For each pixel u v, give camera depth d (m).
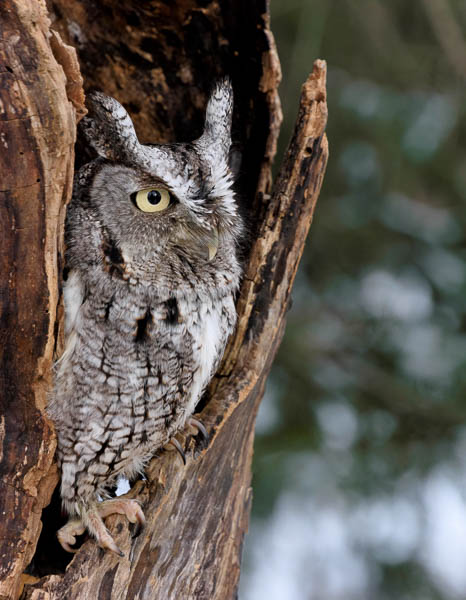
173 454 1.76
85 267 1.74
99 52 1.83
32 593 1.72
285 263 1.79
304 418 2.04
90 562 1.74
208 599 1.78
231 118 1.80
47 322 1.71
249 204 1.82
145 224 1.75
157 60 1.83
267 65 1.80
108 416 1.74
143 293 1.75
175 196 1.75
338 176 2.08
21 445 1.72
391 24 2.11
